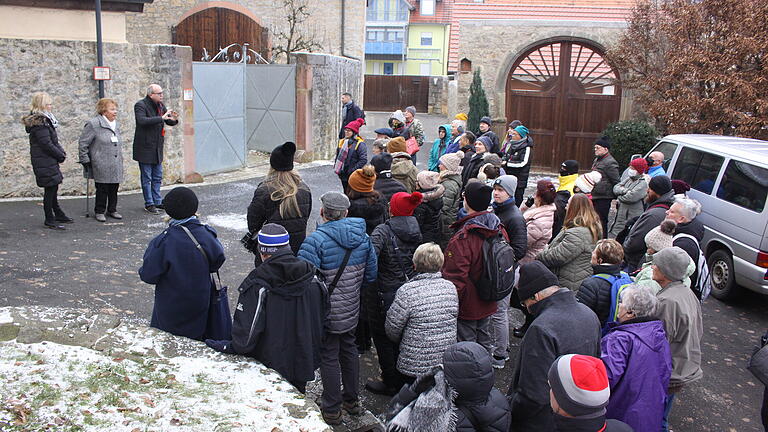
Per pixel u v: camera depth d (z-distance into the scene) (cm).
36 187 944
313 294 391
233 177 1263
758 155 771
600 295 438
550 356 330
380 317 482
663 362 358
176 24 2078
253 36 2073
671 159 934
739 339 676
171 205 405
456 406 297
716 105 1203
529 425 338
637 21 1445
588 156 1680
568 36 1622
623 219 834
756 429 497
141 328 430
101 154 814
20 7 926
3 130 894
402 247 484
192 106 1162
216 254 416
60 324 428
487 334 502
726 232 778
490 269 463
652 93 1420
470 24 1666
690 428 493
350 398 451
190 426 327
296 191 505
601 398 251
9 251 678
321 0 2072
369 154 1827
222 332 436
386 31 5491
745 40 1146
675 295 416
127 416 332
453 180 673
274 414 344
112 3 1028
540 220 596
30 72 912
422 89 2620
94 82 994
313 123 1531
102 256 697
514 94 1700
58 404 336
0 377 355
